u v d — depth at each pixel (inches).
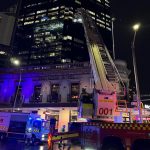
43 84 1617.9
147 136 232.8
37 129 829.2
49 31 4119.1
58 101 1498.5
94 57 650.2
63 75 1553.9
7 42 4443.9
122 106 520.4
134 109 689.0
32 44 4202.8
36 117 852.6
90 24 890.7
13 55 4308.6
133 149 239.5
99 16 4965.6
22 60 4151.1
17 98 1696.6
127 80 1517.0
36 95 1630.2
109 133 261.9
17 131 831.1
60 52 3809.1
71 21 4074.8
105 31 4992.6
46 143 854.5
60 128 1354.6
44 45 4050.2
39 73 1660.9
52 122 280.1
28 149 557.6
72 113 1375.5
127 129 249.6
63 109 1398.9
